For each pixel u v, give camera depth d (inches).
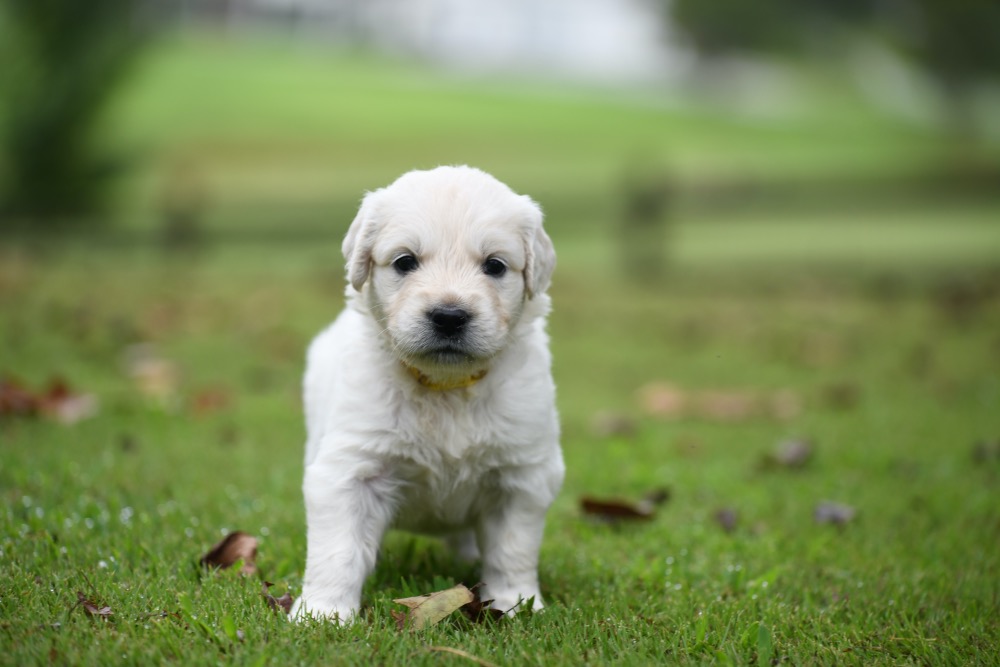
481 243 160.9
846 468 261.4
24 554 165.8
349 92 1998.0
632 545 199.2
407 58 2925.7
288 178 1218.6
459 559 190.2
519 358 161.8
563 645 137.1
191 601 147.9
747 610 158.4
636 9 2910.9
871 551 195.5
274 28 3189.0
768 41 2484.0
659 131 1717.5
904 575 180.4
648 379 392.5
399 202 163.6
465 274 159.2
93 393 314.3
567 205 981.8
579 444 286.5
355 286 166.4
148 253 830.5
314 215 971.9
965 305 566.3
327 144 1473.9
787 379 390.0
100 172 1025.5
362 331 166.6
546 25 3299.7
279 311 526.6
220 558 171.8
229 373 368.5
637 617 154.1
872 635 149.3
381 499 159.8
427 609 144.6
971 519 216.2
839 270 732.0
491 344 154.4
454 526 169.9
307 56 2659.9
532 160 1339.8
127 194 1132.5
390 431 155.0
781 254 838.5
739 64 2513.5
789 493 237.1
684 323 534.9
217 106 1715.1
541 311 169.2
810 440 288.5
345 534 152.6
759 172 1149.7
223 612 143.4
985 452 269.1
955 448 278.4
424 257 160.7
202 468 234.2
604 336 494.9
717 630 148.3
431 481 159.5
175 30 2731.3
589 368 413.4
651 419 323.6
